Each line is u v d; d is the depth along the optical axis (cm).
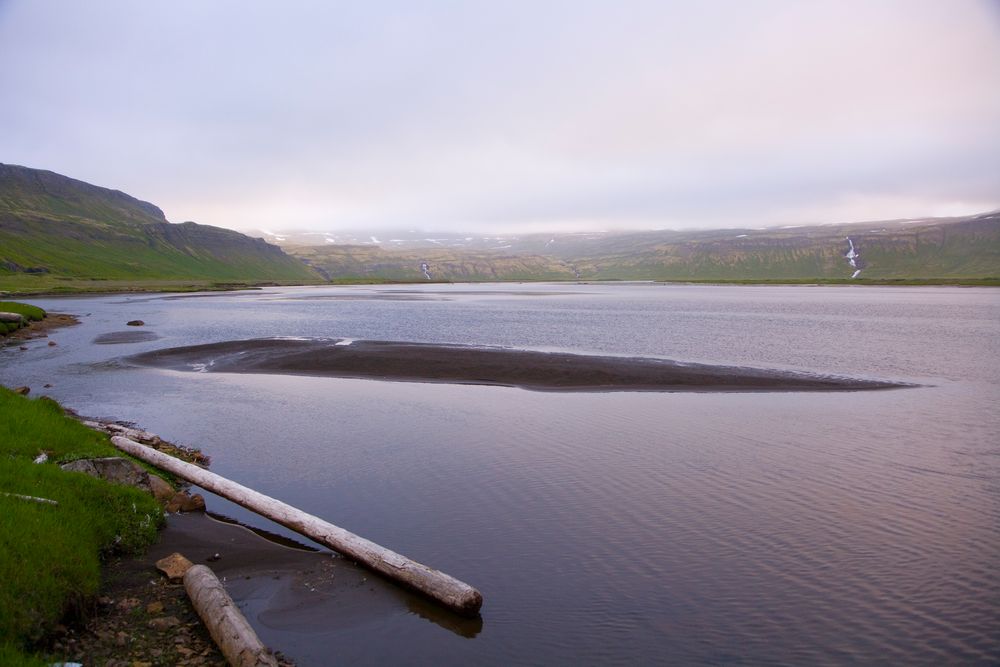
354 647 975
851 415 2519
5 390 2142
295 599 1111
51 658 855
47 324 6519
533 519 1463
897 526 1407
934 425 2342
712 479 1723
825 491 1628
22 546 995
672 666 934
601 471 1800
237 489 1535
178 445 2095
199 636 964
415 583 1124
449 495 1622
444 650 972
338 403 2777
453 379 3350
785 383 3197
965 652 959
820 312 8775
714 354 4338
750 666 932
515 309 9569
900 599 1105
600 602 1108
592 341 5159
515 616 1066
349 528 1421
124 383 3266
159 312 8844
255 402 2798
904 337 5425
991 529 1389
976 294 15712
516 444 2092
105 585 1108
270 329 6253
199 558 1260
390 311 9138
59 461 1507
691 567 1227
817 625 1030
